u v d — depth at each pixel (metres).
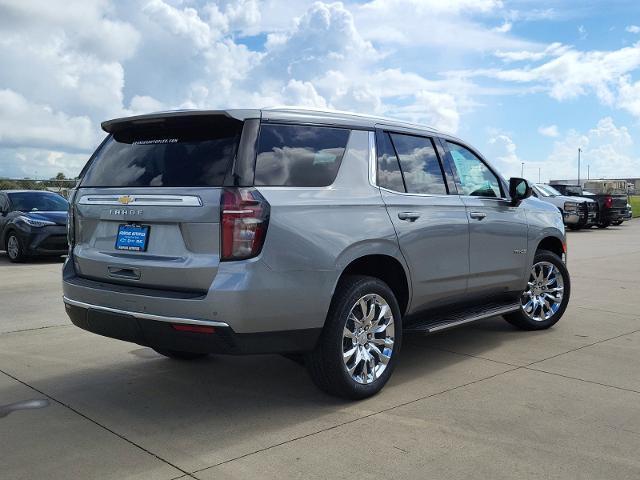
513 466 3.34
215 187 3.84
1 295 8.80
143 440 3.72
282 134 4.14
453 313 5.54
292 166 4.11
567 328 6.69
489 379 4.88
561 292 6.68
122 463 3.41
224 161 3.91
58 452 3.55
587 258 13.58
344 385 4.26
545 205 6.64
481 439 3.70
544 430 3.83
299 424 3.97
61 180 19.19
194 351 3.88
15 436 3.79
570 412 4.14
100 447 3.62
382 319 4.55
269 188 3.92
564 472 3.27
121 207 4.20
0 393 4.61
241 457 3.47
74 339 6.25
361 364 4.41
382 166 4.73
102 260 4.27
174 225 3.96
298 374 5.06
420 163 5.12
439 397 4.46
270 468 3.33
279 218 3.88
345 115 4.62
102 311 4.15
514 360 5.42
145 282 4.04
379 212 4.52
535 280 6.52
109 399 4.47
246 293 3.72
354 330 4.36
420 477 3.22
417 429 3.86
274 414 4.15
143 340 4.02
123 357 5.58
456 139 5.66
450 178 5.38
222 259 3.76
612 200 24.73
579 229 24.61
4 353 5.71
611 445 3.61
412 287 4.82
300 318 3.97
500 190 6.06
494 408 4.22
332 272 4.10
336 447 3.60
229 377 4.99
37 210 13.57
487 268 5.61
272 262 3.82
